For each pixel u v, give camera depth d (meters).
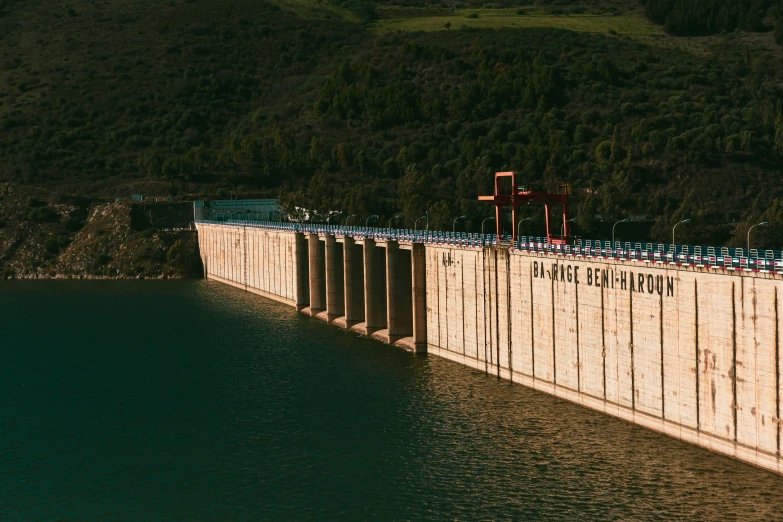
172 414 114.94
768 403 83.69
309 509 85.12
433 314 148.12
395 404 116.06
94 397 123.81
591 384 109.50
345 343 158.75
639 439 97.25
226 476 93.69
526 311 122.44
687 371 93.31
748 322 85.12
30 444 104.88
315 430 106.62
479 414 110.19
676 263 93.44
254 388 126.19
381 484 89.88
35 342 162.00
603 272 105.12
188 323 181.00
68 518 85.12
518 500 84.38
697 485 84.19
